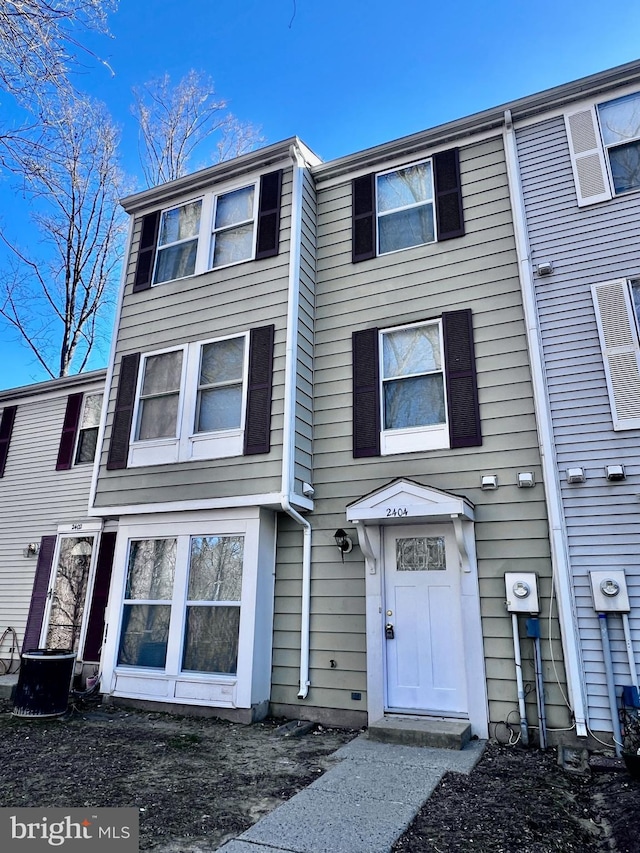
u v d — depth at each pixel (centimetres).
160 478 695
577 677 475
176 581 657
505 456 572
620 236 571
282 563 652
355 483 640
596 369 543
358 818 321
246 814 333
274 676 617
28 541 987
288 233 718
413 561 589
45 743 494
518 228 620
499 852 285
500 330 612
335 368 696
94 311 1572
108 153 1184
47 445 1038
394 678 562
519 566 534
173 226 829
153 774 406
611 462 513
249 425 657
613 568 488
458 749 468
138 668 652
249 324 703
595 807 350
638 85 615
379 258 709
